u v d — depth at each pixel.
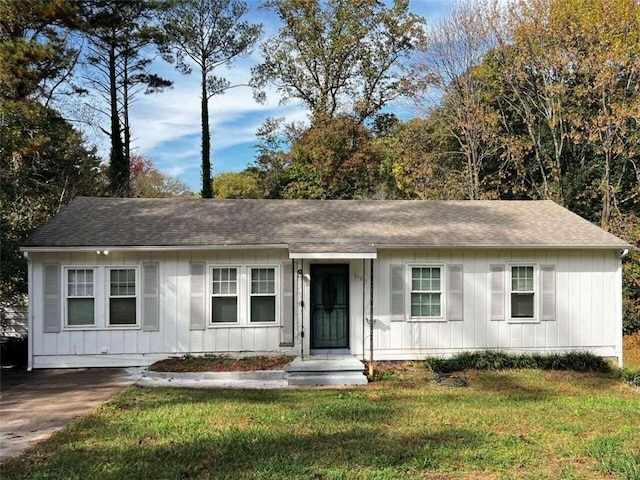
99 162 29.00
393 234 14.26
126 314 13.36
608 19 21.38
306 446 7.02
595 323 14.27
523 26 24.09
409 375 12.73
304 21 33.41
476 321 14.02
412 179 29.19
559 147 24.62
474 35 26.59
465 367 13.41
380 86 34.81
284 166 34.03
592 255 14.30
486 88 27.12
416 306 13.98
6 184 15.95
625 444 7.14
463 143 28.94
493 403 9.91
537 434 7.67
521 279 14.23
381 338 13.82
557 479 5.87
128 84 33.44
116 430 7.75
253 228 14.51
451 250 13.99
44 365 13.05
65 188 22.80
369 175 31.53
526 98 25.73
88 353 13.18
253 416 8.61
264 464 6.30
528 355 13.92
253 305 13.70
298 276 13.73
